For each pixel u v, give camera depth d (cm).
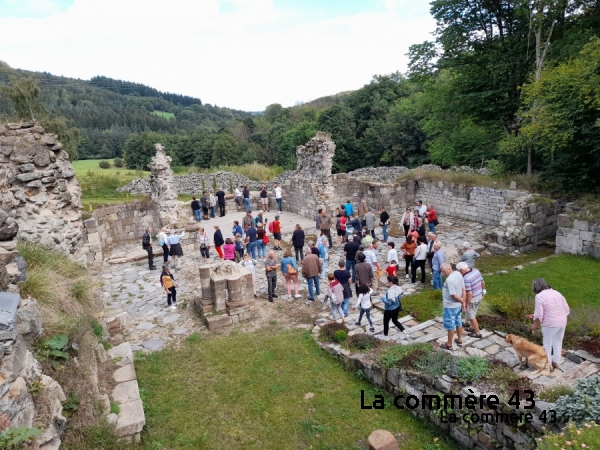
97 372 713
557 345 697
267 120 8931
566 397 569
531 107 2025
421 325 956
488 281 1252
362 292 970
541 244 1659
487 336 852
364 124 5647
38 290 686
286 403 760
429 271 1437
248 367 885
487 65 2223
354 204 2527
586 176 1648
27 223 1073
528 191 1844
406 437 671
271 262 1224
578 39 1927
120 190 2838
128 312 1226
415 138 4931
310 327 1066
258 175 3841
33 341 584
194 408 754
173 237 1569
